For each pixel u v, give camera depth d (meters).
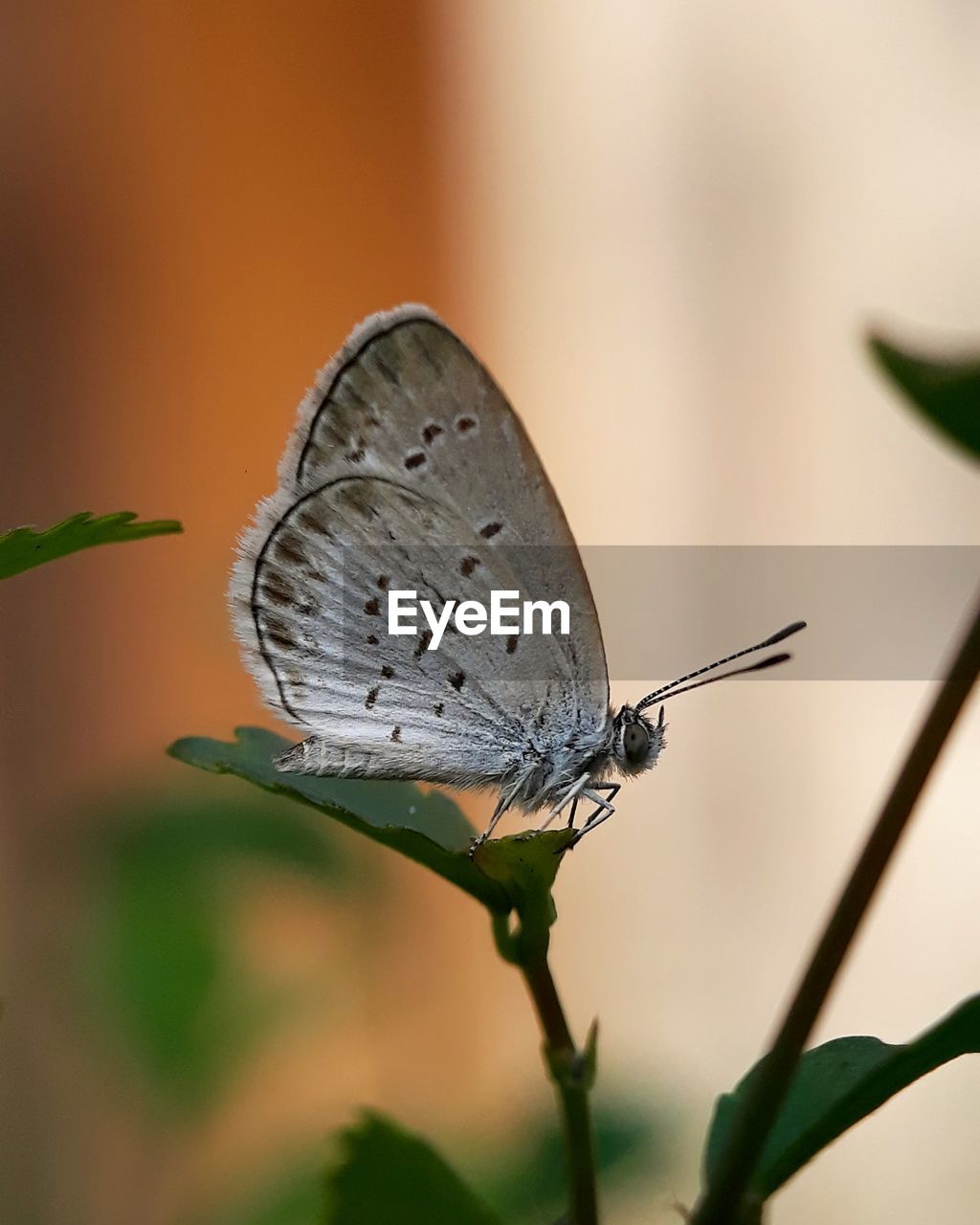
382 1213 0.10
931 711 0.09
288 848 0.12
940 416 0.06
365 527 0.12
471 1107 0.13
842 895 0.09
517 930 0.11
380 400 0.12
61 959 0.12
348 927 0.12
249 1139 0.12
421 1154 0.10
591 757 0.12
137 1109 0.12
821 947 0.09
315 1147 0.12
